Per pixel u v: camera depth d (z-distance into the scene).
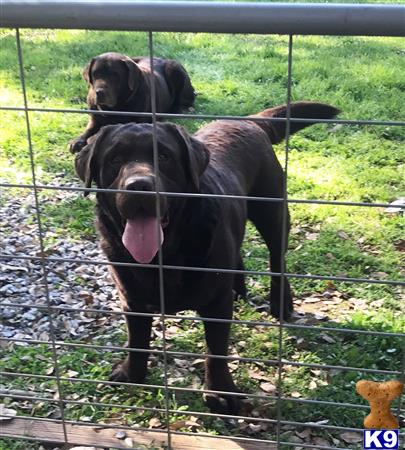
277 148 2.42
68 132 2.66
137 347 1.24
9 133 2.58
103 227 1.16
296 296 1.60
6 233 1.89
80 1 0.74
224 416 0.98
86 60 3.53
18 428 1.11
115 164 1.10
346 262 1.74
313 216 1.96
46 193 2.14
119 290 1.20
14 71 3.31
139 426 1.15
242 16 0.71
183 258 1.13
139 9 0.73
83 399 1.23
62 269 1.70
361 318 1.46
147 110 2.77
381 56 3.51
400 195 2.10
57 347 1.38
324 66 3.28
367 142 2.46
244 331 1.45
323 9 0.70
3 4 0.76
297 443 1.09
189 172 1.11
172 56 3.62
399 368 1.32
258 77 3.21
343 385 1.25
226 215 1.20
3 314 1.50
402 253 1.79
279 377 0.91
